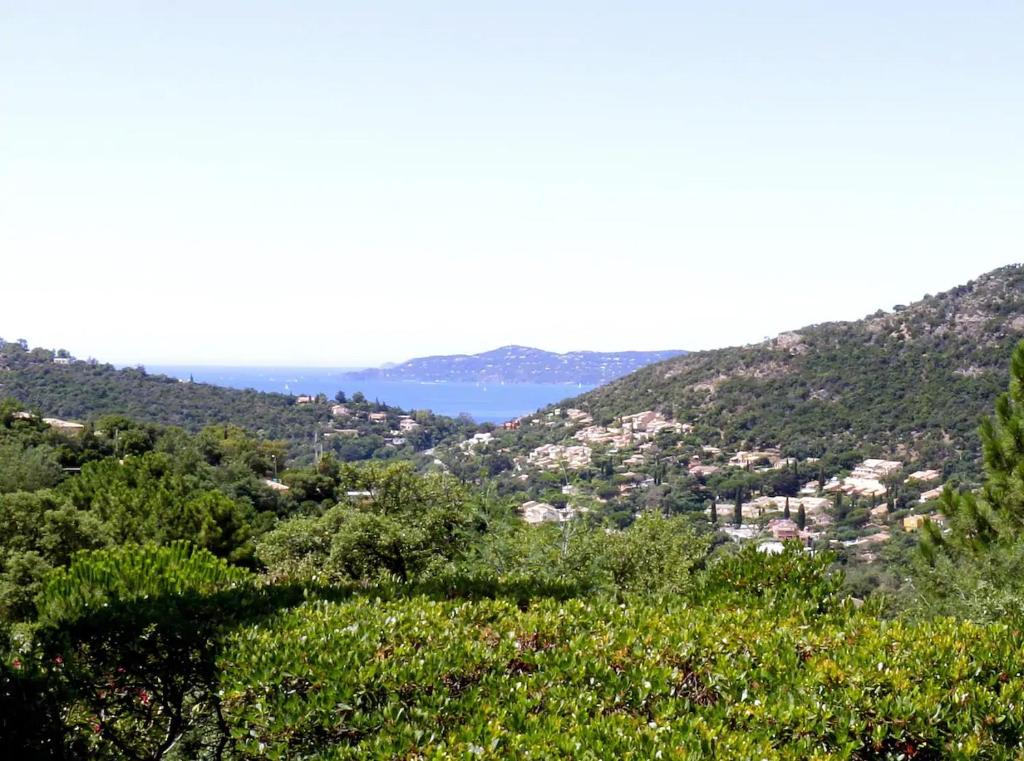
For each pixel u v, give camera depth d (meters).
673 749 4.00
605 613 6.52
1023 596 12.19
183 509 31.12
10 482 38.00
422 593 7.73
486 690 5.00
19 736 5.48
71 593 7.54
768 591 7.46
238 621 6.48
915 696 4.69
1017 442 14.51
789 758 4.15
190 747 6.59
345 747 4.37
